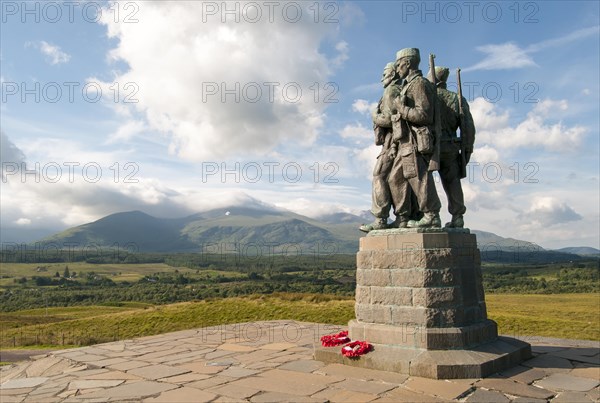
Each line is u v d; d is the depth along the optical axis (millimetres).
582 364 9312
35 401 7988
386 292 9547
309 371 9242
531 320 25484
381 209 10297
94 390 8492
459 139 10609
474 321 9508
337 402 7184
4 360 21250
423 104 9703
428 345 8758
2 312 58969
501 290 61219
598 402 7008
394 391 7633
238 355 11438
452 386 7785
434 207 9805
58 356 11867
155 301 62125
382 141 10797
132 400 7734
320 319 28281
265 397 7562
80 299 68688
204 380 8898
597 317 30906
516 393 7430
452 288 9094
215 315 31906
